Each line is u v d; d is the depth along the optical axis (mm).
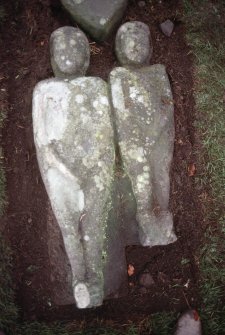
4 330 2326
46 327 2383
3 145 2506
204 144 2547
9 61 2580
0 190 2451
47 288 2434
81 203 2049
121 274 2250
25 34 2592
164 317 2445
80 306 1969
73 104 2096
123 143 2121
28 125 2510
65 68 2150
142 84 2176
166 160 2152
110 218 2160
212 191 2539
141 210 2102
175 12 2650
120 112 2131
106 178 2094
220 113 2578
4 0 2613
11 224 2473
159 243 2105
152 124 2146
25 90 2535
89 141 2088
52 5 2551
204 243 2518
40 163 2100
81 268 2012
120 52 2244
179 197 2516
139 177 2107
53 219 2322
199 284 2494
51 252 2324
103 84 2160
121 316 2453
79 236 2031
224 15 2652
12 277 2443
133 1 2627
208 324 2436
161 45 2627
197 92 2582
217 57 2629
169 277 2506
